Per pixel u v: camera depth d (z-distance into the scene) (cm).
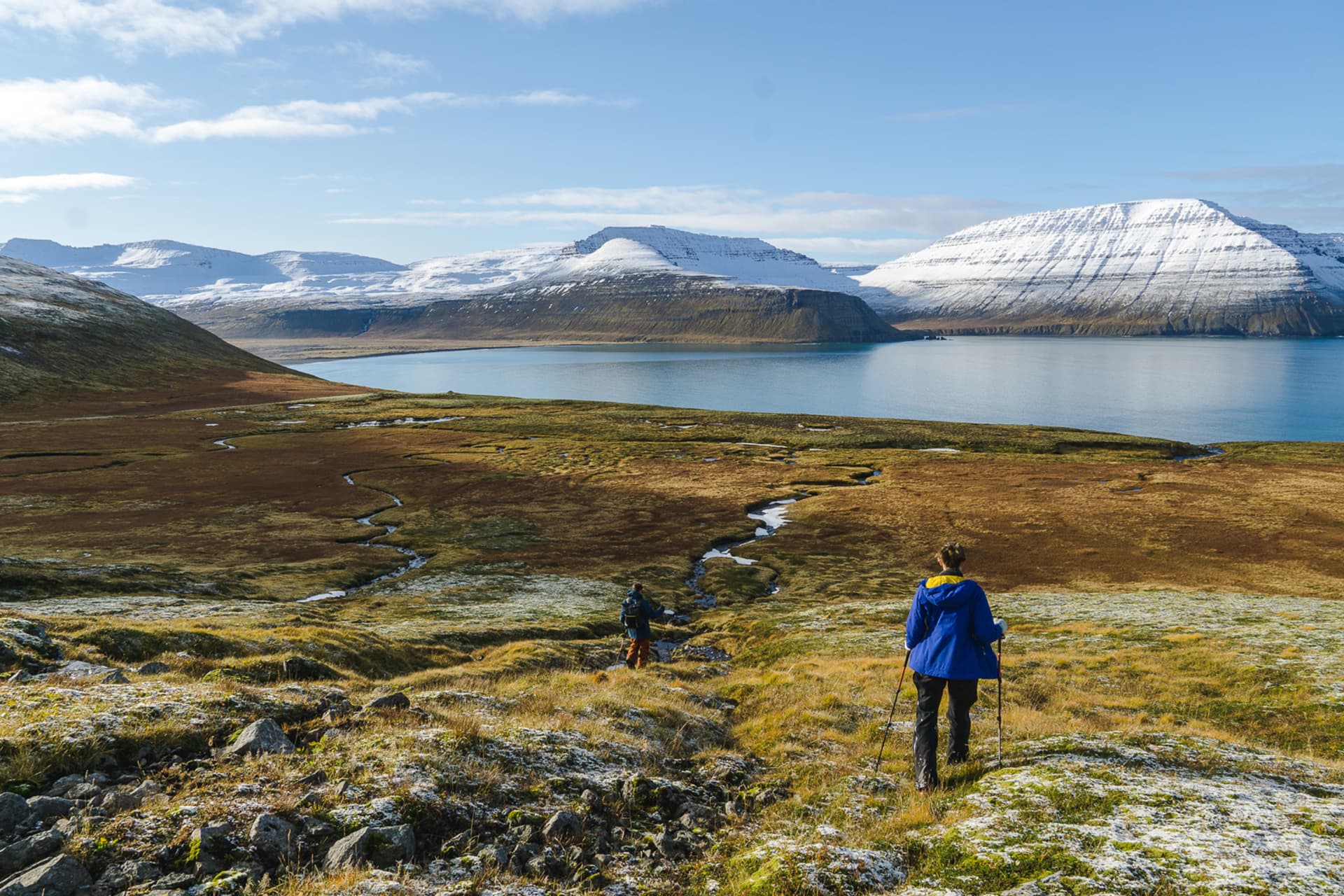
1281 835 822
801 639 3588
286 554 6625
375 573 6138
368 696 1348
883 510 8644
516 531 7781
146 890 657
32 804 766
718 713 1738
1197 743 1257
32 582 4278
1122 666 2491
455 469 11156
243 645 2388
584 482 10312
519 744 1075
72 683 1234
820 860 767
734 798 1067
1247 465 11462
